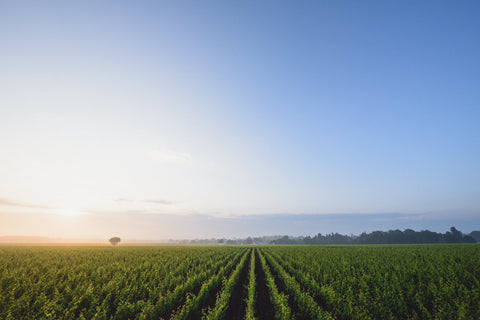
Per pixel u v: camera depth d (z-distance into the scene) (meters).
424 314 12.68
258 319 13.55
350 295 15.73
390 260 31.81
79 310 13.82
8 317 11.18
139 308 12.88
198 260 37.00
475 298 13.46
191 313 13.07
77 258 37.47
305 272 25.16
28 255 41.81
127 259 36.78
